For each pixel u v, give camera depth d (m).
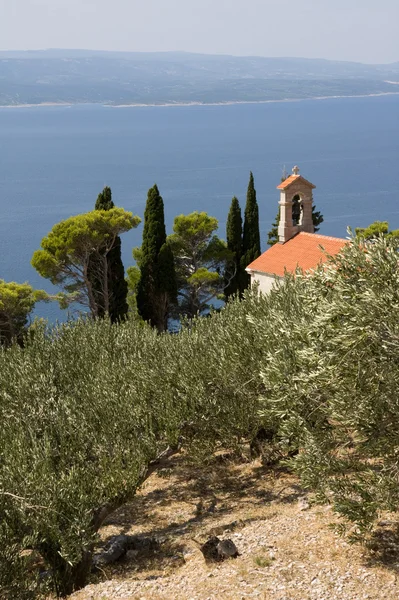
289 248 39.88
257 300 21.78
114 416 17.59
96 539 14.81
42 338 22.06
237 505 19.58
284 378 14.61
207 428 18.98
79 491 14.80
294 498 19.05
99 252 52.00
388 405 12.55
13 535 13.80
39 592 14.27
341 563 13.62
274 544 15.12
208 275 53.66
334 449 14.98
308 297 14.38
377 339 12.41
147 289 52.81
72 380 19.72
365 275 12.91
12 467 14.55
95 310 50.44
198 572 14.88
